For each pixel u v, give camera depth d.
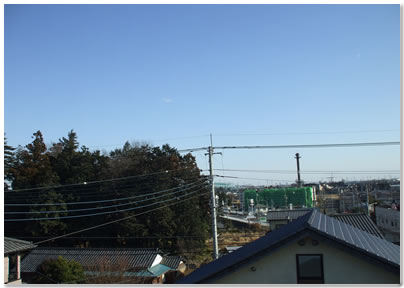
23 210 32.69
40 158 36.06
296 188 60.25
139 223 30.81
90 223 32.16
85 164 35.31
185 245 30.33
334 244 6.84
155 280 22.06
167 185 32.19
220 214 38.69
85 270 22.95
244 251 9.03
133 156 37.19
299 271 7.12
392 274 6.68
